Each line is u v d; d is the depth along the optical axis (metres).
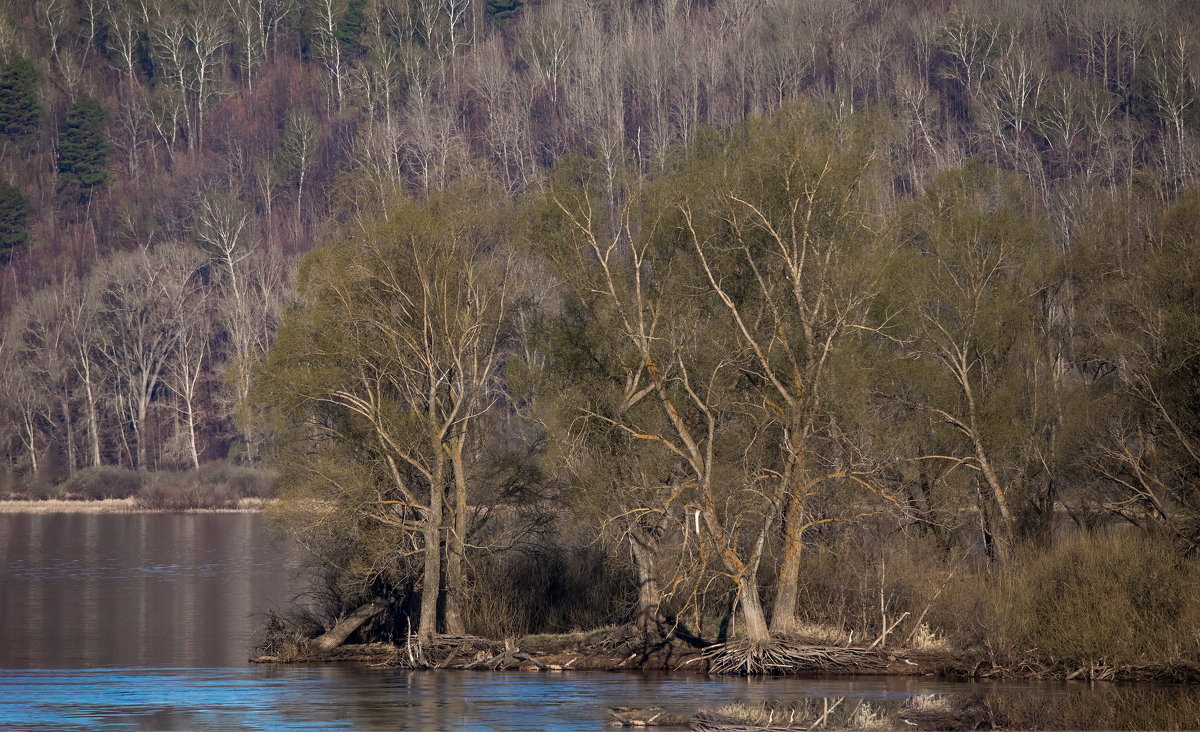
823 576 100.00
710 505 91.81
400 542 101.44
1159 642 88.12
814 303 95.00
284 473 103.56
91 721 76.31
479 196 105.44
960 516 107.81
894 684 87.25
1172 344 104.25
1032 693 83.06
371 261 101.50
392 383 103.81
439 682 89.88
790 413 93.19
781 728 73.50
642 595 98.62
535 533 108.12
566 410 97.88
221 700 82.75
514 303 105.44
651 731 73.06
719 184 96.00
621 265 100.62
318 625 107.50
